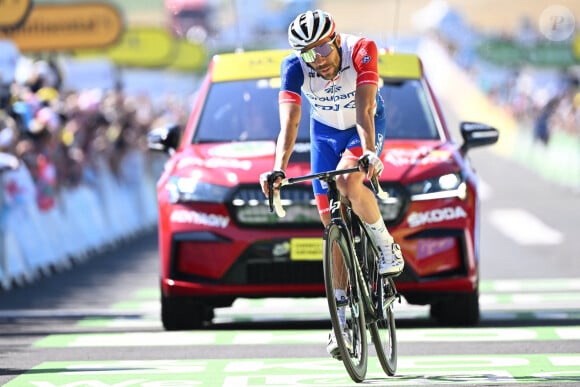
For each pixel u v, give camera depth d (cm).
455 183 2431
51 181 4056
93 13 4919
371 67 1836
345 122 1894
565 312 2723
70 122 4628
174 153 2683
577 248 4362
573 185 7725
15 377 1967
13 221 3688
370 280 1914
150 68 7838
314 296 2425
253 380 1888
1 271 3500
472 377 1873
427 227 2397
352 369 1770
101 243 4797
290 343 2291
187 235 2438
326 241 1755
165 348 2258
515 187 7706
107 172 5097
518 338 2298
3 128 3631
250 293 2416
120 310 2934
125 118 5397
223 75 2741
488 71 17975
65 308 2995
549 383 1803
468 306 2459
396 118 2622
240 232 2411
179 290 2438
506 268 3788
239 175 2450
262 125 2634
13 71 3822
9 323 2698
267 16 14738
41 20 4925
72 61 5744
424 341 2283
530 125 11106
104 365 2073
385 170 2420
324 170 1914
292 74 1869
